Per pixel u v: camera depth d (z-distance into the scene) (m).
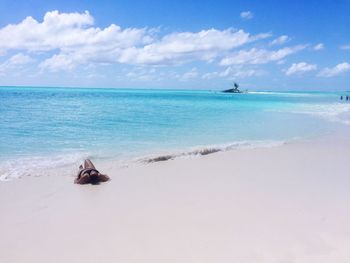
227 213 6.52
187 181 8.92
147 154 12.59
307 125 22.94
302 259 4.70
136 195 7.73
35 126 20.25
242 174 9.66
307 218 6.24
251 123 23.78
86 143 14.85
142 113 31.34
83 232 5.72
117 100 62.25
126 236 5.56
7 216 6.41
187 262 4.69
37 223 6.10
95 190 8.12
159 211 6.66
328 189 8.14
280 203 7.09
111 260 4.79
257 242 5.25
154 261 4.74
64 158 11.78
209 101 65.56
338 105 53.06
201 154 12.80
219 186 8.43
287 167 10.56
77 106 40.84
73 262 4.76
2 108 35.16
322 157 12.19
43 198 7.50
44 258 4.87
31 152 12.73
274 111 36.56
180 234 5.60
